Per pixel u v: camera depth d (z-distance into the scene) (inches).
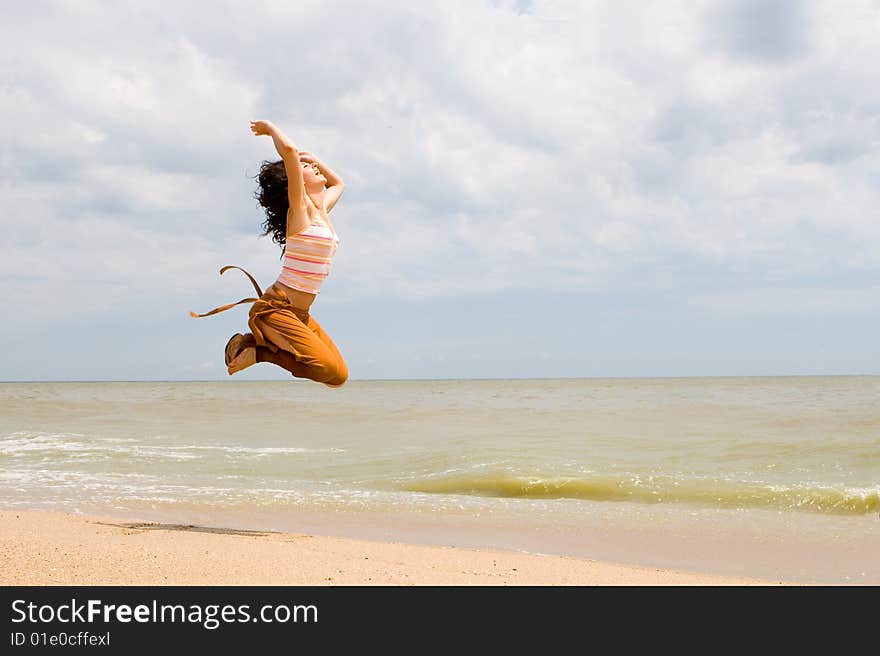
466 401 1355.8
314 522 320.5
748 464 450.9
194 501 363.9
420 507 353.7
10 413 1005.8
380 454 534.6
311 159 220.5
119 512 331.6
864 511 338.6
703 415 839.7
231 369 208.4
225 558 215.6
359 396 1749.5
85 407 1149.1
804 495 360.2
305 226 207.2
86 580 188.4
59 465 495.2
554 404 1199.6
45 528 255.1
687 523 318.7
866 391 1728.6
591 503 366.9
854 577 230.1
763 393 1648.6
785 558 258.1
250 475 453.4
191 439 650.8
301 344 205.0
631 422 765.3
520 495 391.2
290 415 946.7
